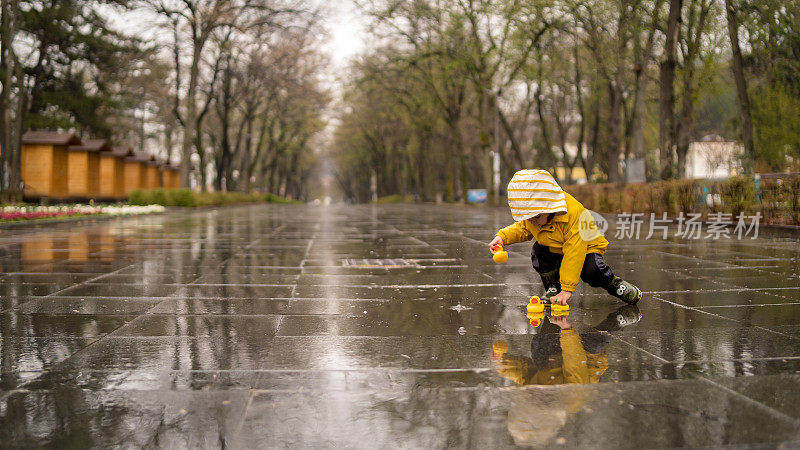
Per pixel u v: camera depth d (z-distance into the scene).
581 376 2.69
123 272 6.43
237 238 11.64
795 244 9.71
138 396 2.44
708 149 33.44
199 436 2.03
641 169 21.02
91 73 37.72
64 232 13.16
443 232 13.71
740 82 19.11
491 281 5.82
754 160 20.39
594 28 23.59
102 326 3.77
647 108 32.53
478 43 30.39
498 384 2.58
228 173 47.81
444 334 3.55
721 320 3.91
